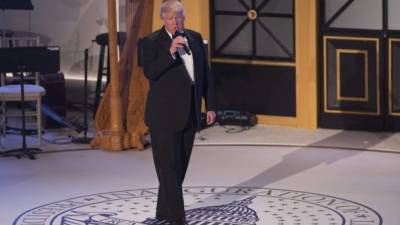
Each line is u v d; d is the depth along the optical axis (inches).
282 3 982.4
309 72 973.2
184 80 589.6
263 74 1000.2
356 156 842.8
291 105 991.0
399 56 946.1
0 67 824.3
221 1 1010.1
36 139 951.0
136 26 892.0
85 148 897.5
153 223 621.3
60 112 1048.2
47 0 1132.5
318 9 964.6
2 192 721.6
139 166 814.5
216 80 1021.8
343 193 701.9
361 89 962.1
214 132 964.6
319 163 815.1
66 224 621.6
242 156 847.7
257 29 999.0
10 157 857.5
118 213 650.8
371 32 948.6
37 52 832.3
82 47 1126.4
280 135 948.6
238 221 620.7
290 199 684.1
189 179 754.2
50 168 808.9
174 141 591.8
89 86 1120.8
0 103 1054.4
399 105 951.0
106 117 908.6
